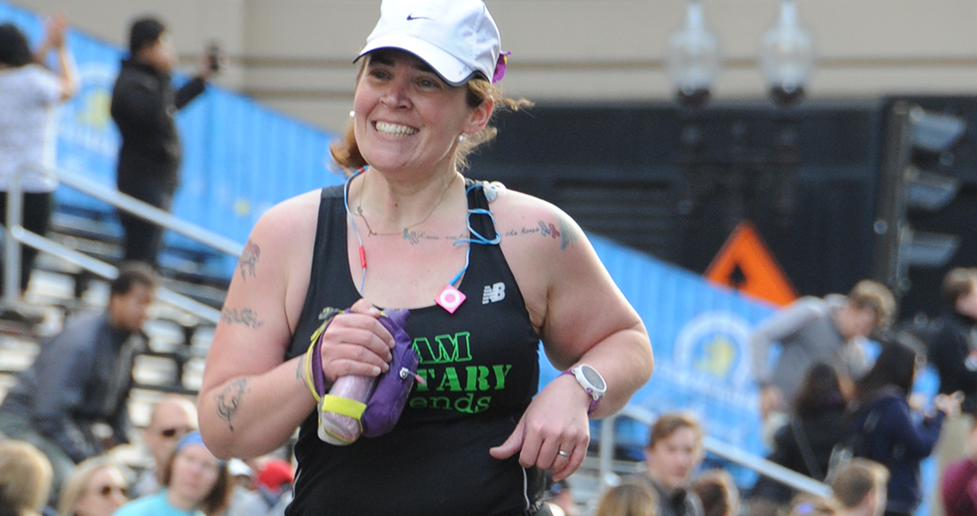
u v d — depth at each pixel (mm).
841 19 46188
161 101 25250
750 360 27125
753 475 28797
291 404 6762
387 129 6941
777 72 31953
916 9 45938
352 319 6613
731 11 46156
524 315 7156
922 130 28688
